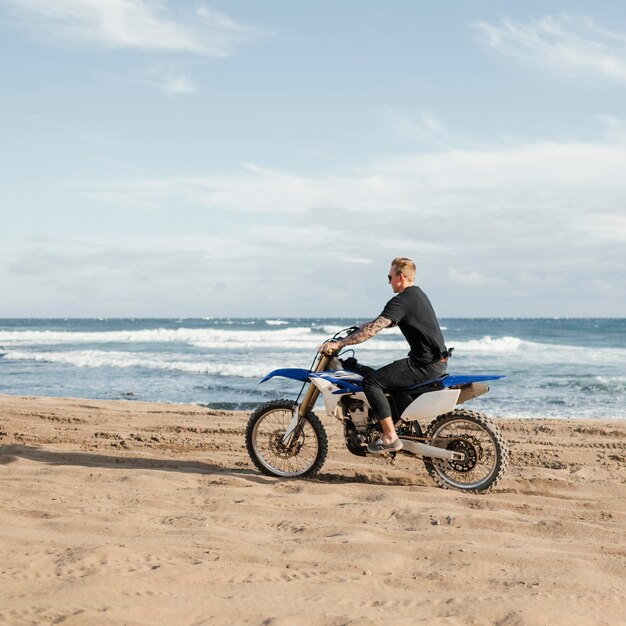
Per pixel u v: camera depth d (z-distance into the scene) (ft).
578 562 12.34
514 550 12.89
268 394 50.01
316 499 17.16
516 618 9.74
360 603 10.26
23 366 76.48
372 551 12.75
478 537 13.91
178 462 22.12
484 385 19.16
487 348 113.29
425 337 19.11
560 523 14.97
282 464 21.52
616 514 16.44
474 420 19.12
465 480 20.03
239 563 11.89
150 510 15.65
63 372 69.00
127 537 13.37
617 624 9.78
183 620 9.39
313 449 24.49
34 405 37.63
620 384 54.60
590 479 20.86
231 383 57.82
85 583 10.48
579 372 67.46
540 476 20.45
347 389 19.74
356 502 17.03
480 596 10.62
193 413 35.37
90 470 19.89
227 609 9.82
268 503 16.65
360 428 19.97
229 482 18.97
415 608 10.11
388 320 19.13
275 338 157.48
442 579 11.38
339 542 13.08
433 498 17.54
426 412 19.12
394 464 22.33
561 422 33.37
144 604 9.80
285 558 12.30
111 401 40.34
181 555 12.21
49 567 11.25
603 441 28.09
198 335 170.50
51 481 18.45
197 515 15.26
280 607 9.98
